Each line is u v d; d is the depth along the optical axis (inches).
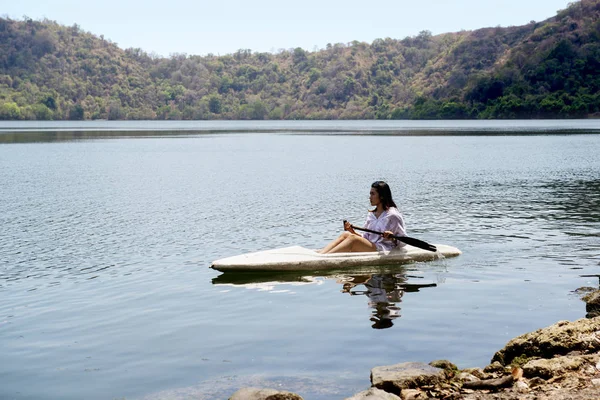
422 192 774.5
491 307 305.9
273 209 645.9
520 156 1407.5
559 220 554.9
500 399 195.0
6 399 214.7
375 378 212.5
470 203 672.4
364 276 374.9
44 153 1659.7
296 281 366.0
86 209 653.9
